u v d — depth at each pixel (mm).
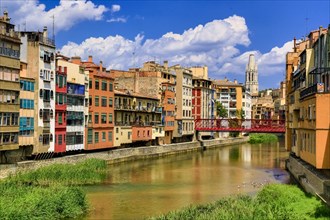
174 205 44000
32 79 62094
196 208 37625
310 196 40594
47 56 65500
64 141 70062
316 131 46062
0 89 54656
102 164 67438
